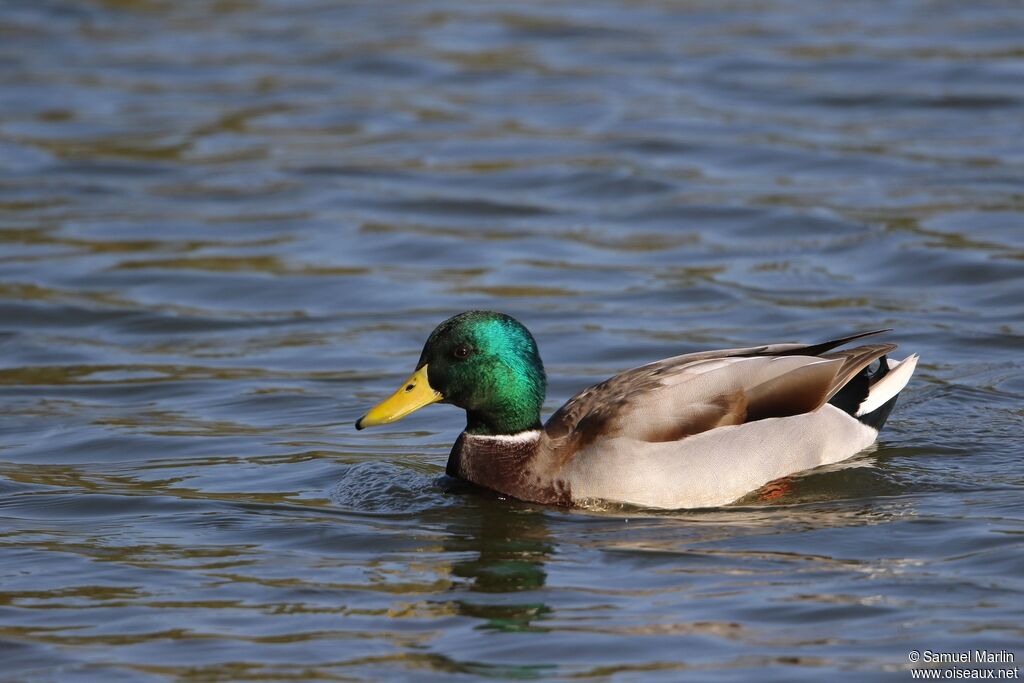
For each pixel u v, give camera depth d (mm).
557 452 11516
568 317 16719
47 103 25500
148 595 9680
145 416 13992
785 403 11617
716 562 9977
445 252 19062
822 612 9047
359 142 23688
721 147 22656
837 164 21734
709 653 8555
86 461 12734
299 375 15148
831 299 16984
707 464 11250
